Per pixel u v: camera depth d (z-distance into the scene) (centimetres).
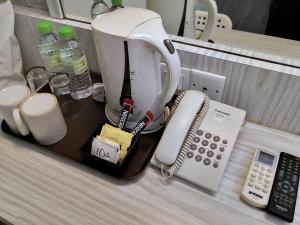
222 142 62
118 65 57
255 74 62
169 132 60
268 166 59
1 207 57
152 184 60
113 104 69
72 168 64
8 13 79
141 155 65
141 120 64
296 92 60
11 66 84
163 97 63
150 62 57
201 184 58
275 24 72
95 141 59
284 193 55
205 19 75
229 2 76
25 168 65
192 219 54
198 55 66
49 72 85
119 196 58
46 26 73
